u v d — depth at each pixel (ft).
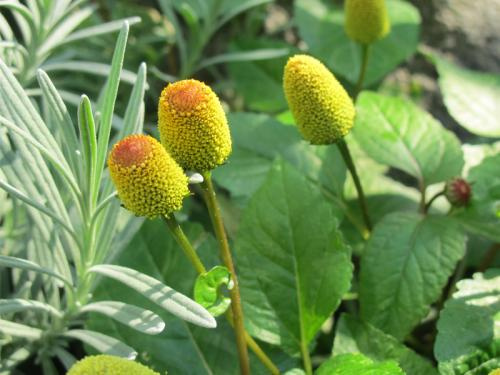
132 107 0.56
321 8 0.98
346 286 0.61
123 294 0.64
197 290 0.50
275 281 0.62
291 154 0.74
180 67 1.05
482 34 0.98
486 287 0.62
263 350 0.63
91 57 0.91
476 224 0.68
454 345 0.58
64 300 0.66
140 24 0.99
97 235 0.56
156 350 0.62
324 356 0.71
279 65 0.93
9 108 0.52
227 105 1.01
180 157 0.47
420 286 0.64
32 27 0.69
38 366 0.69
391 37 0.93
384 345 0.60
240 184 0.72
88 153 0.51
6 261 0.51
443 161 0.73
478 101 0.81
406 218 0.68
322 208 0.63
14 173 0.55
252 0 0.97
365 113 0.75
